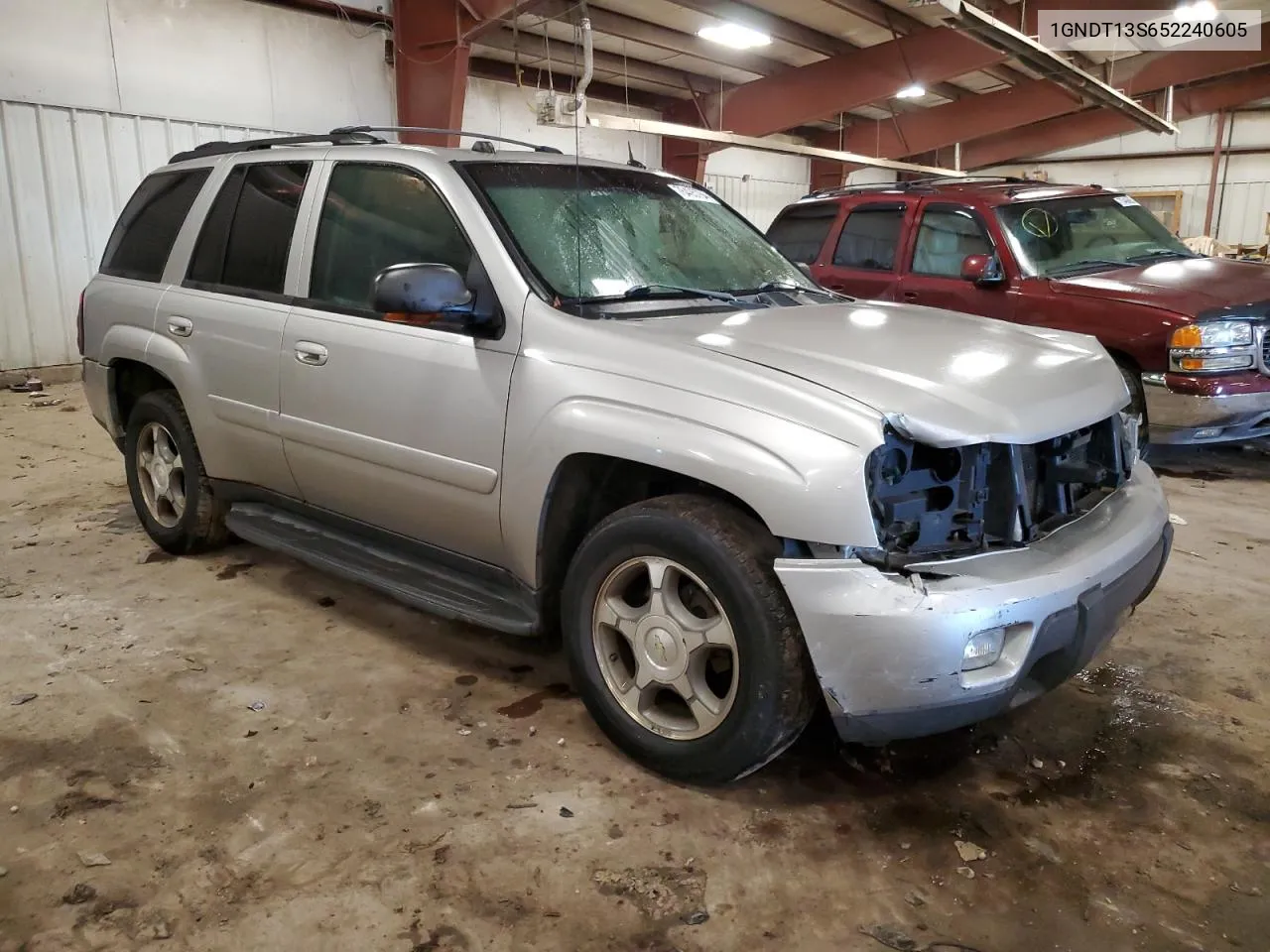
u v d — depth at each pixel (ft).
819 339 8.75
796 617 7.40
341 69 34.91
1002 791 8.34
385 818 7.82
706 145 48.91
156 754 8.71
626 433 7.99
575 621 8.71
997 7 38.09
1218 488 18.17
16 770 8.43
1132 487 9.50
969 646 6.99
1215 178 63.67
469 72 40.57
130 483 14.23
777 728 7.55
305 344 10.80
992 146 64.23
